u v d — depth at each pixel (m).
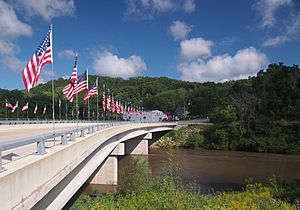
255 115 93.06
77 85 28.14
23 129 36.00
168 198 18.19
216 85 166.12
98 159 27.62
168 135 91.12
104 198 23.47
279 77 103.94
